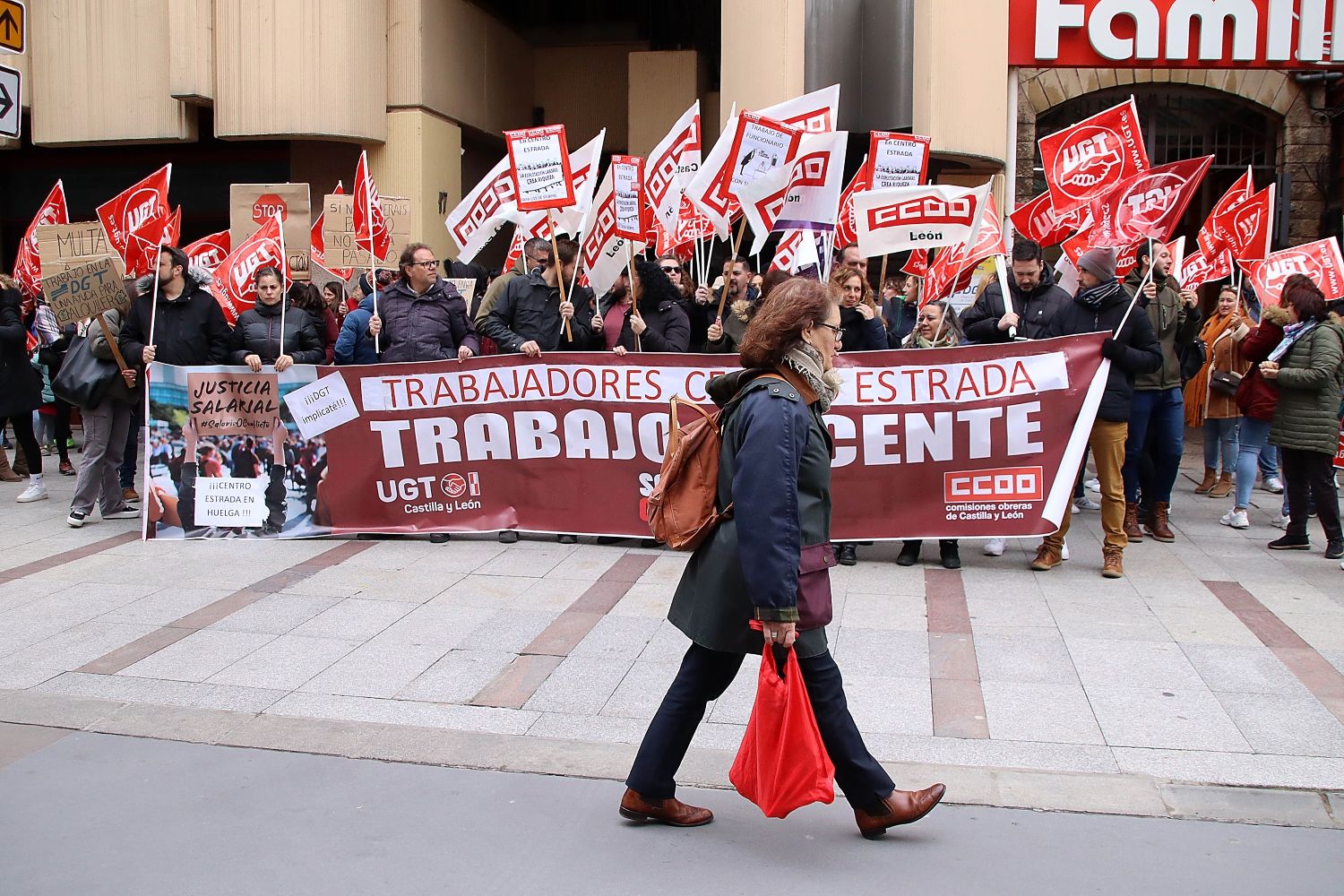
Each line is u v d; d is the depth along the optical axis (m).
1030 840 3.68
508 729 4.59
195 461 7.74
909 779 4.11
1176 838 3.70
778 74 12.89
